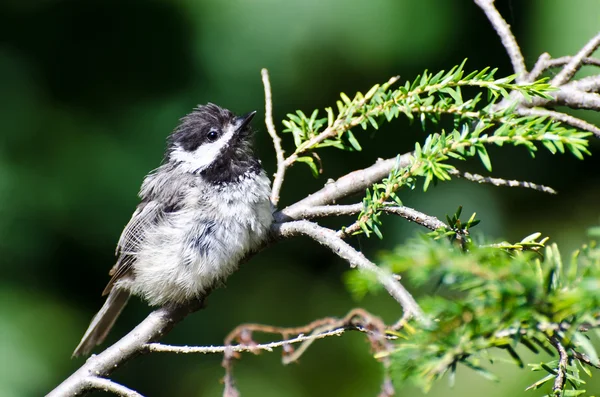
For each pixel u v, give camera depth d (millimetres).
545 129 5387
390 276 4562
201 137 8039
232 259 7594
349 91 11367
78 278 11258
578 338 3328
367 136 11781
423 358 3355
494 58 11086
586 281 3033
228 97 11289
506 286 3207
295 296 11930
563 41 10562
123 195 11125
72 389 6359
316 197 7180
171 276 7668
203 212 7594
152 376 11266
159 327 7133
